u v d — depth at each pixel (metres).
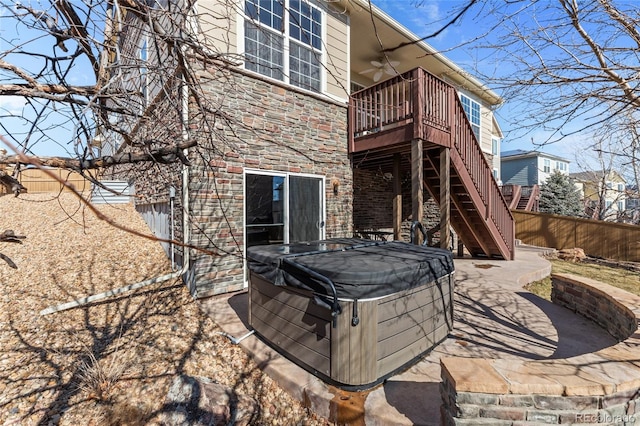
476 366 2.07
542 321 4.27
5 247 7.07
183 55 2.03
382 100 6.66
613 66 2.74
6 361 3.38
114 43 1.91
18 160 1.50
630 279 7.24
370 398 2.55
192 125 4.37
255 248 3.86
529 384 1.84
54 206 10.95
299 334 3.01
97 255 6.93
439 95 6.30
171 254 6.23
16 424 2.51
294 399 2.81
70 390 2.92
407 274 2.87
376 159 8.34
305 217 6.32
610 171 9.70
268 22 5.82
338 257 3.29
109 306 4.70
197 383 2.73
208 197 4.91
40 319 4.32
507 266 7.62
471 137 7.25
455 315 4.48
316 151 6.50
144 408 2.65
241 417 2.53
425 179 8.52
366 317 2.58
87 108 1.54
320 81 6.68
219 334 3.89
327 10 6.82
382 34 8.52
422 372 2.96
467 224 8.17
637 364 2.09
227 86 4.96
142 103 2.29
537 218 12.47
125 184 10.80
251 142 5.42
